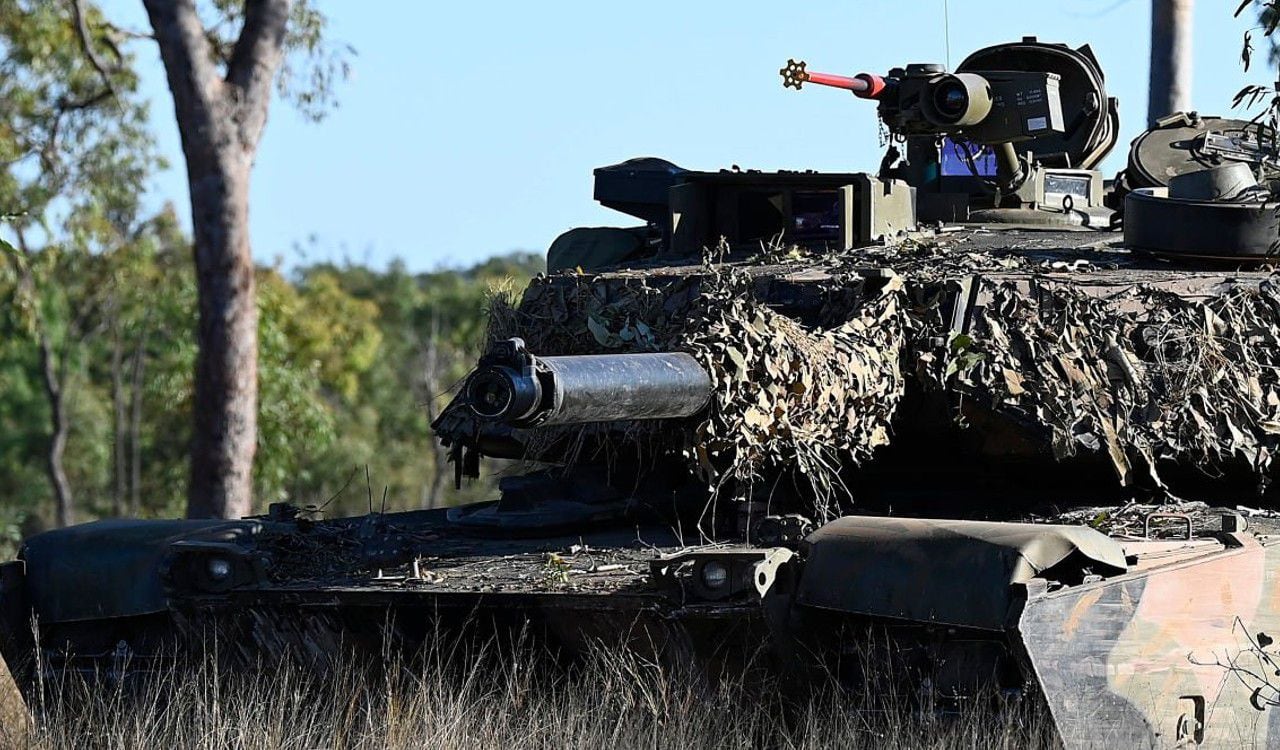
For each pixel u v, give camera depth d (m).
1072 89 38.09
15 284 104.69
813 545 23.84
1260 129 32.34
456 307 143.38
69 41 85.75
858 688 23.81
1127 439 27.69
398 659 26.38
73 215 95.19
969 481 30.02
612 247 35.69
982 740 22.41
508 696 24.81
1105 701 23.00
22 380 134.75
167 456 132.62
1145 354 28.59
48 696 27.61
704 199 34.00
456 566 27.28
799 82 32.84
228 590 26.55
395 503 120.75
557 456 31.02
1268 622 26.05
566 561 27.17
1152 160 36.91
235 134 65.44
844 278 28.39
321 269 157.12
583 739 23.91
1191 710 24.50
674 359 23.98
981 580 22.44
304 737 25.09
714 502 28.47
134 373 124.19
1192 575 24.56
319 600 25.97
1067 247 32.31
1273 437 28.62
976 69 38.72
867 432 26.70
